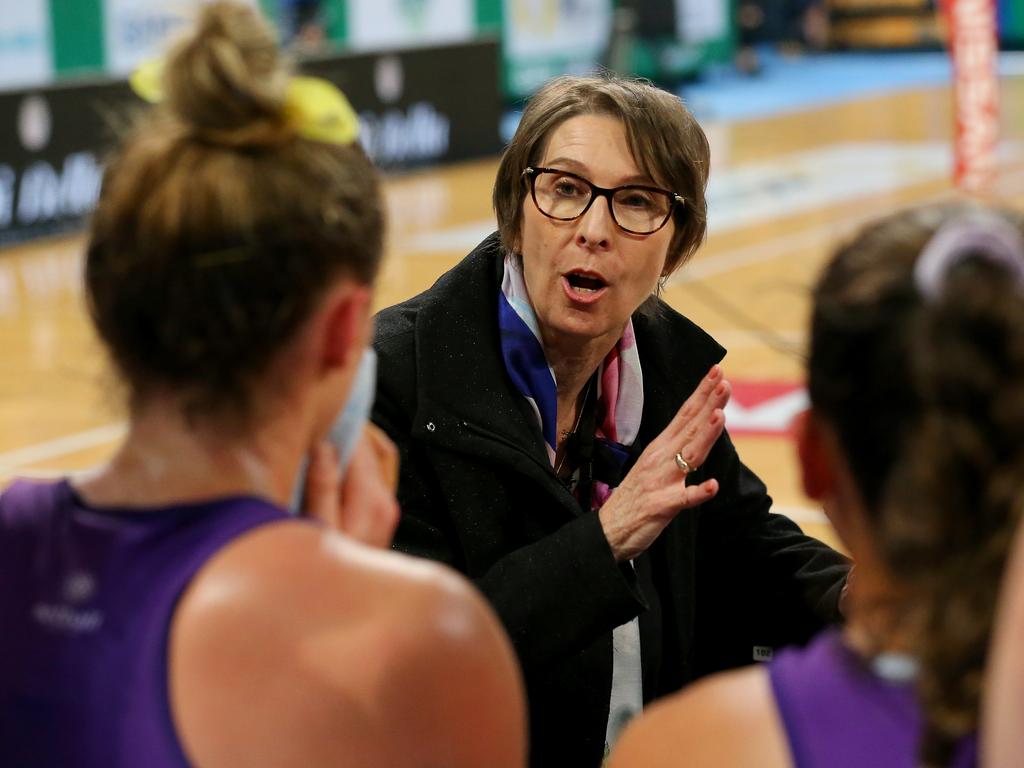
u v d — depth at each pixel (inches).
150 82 109.7
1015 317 86.8
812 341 94.9
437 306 199.9
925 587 88.7
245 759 95.0
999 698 80.7
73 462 550.9
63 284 861.8
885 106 1643.7
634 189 194.1
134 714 96.7
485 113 1320.1
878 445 90.9
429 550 196.5
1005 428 86.5
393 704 96.7
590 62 1673.2
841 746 91.2
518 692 103.7
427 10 1518.2
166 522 102.0
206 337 102.0
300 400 107.3
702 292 797.9
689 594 211.9
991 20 879.1
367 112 1192.8
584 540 181.9
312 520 111.0
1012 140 1309.1
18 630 102.6
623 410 207.3
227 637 96.7
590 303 194.9
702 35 1897.1
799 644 219.3
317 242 102.9
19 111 966.4
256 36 104.3
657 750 97.3
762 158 1295.5
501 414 195.8
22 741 100.6
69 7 1311.5
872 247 93.4
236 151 102.4
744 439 542.0
